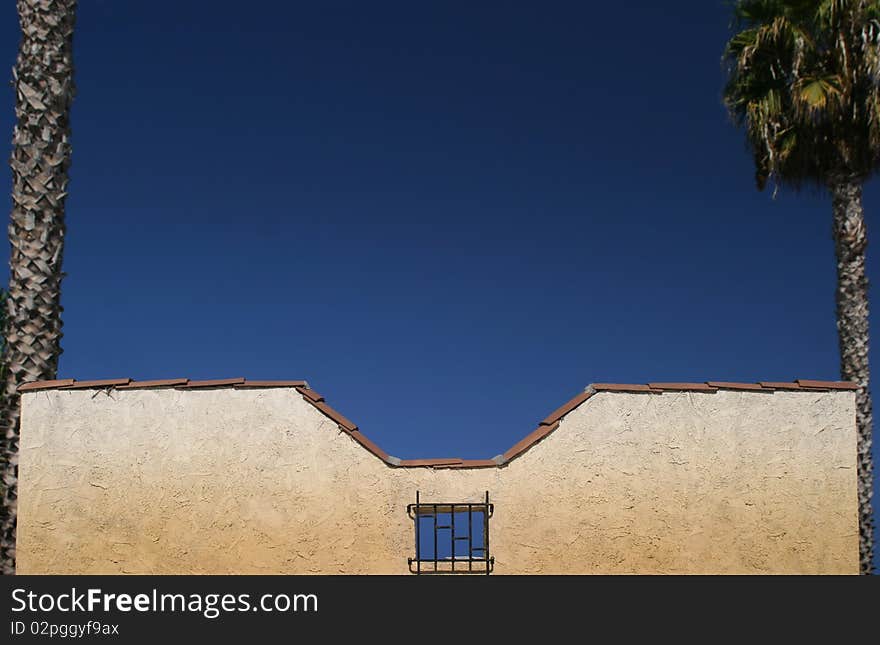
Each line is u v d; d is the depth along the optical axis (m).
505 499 10.29
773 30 13.62
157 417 10.48
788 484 10.61
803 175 14.29
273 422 10.44
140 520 10.30
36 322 10.80
